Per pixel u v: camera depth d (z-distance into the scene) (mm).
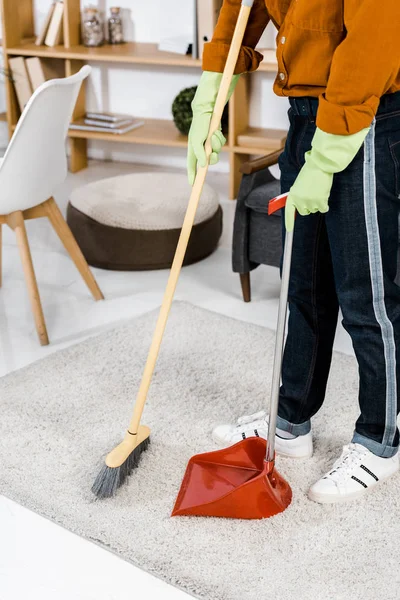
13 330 2783
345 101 1546
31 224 3775
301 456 2074
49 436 2166
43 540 1801
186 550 1758
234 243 2920
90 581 1687
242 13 1742
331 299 1938
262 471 1922
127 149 4828
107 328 2803
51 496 1928
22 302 2996
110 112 4793
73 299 3021
